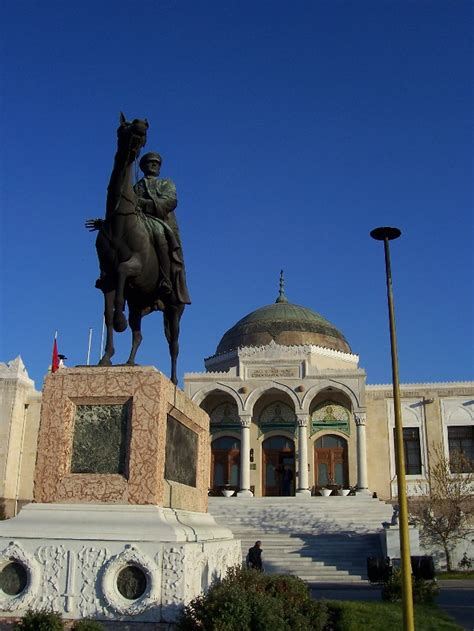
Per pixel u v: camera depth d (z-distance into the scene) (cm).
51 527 794
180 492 954
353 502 3297
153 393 848
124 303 933
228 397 4025
